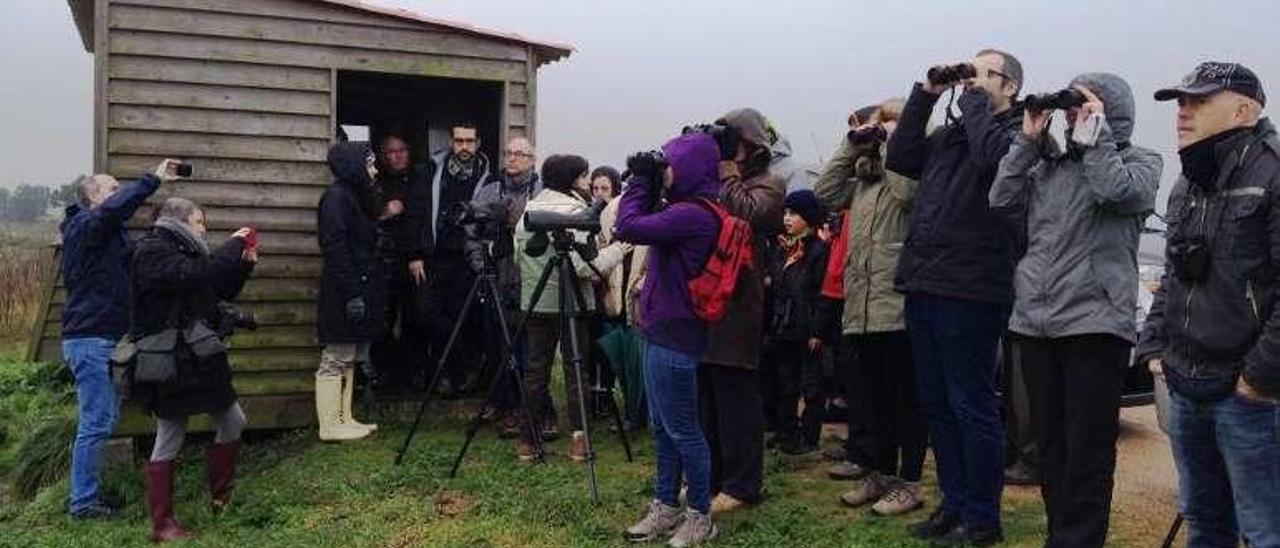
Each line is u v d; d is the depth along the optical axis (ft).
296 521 19.17
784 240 21.79
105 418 21.12
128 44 24.04
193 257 18.88
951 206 15.10
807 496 18.99
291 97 25.25
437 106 30.58
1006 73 15.46
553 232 20.03
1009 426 19.60
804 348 21.93
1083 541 13.73
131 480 22.67
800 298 21.30
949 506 16.12
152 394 18.72
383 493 20.27
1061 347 13.99
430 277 26.40
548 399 24.02
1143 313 24.88
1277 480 11.66
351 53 25.61
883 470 18.15
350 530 18.22
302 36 25.23
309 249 25.49
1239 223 11.49
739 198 17.40
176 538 18.84
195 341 18.78
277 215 25.22
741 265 16.02
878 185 17.72
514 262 24.09
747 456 17.81
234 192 24.89
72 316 20.94
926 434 17.74
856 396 19.38
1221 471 12.61
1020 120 15.15
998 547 15.67
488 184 25.20
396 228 26.89
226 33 24.70
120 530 19.75
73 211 21.45
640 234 15.46
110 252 21.11
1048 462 14.26
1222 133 11.68
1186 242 12.04
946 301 15.07
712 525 16.65
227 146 24.81
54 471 24.16
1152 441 24.49
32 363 39.70
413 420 26.04
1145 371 24.47
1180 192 12.49
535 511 18.58
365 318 24.18
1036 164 13.93
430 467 21.66
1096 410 13.70
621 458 22.22
